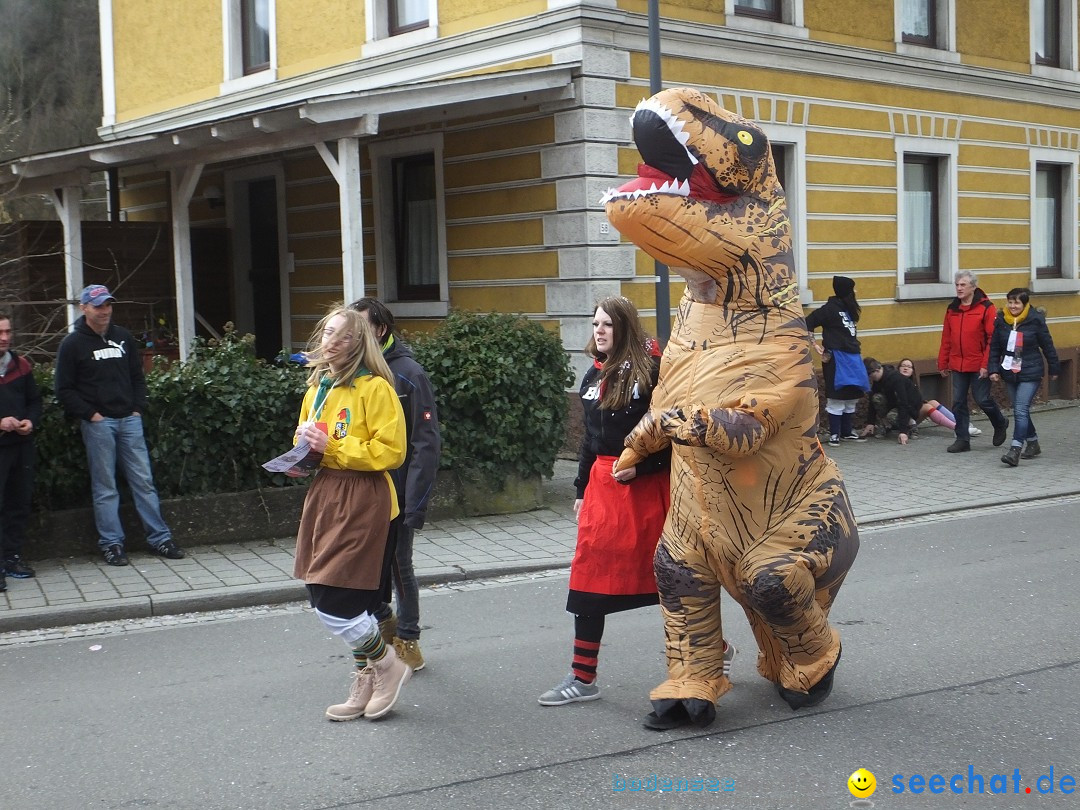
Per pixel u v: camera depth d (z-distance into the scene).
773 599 5.07
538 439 10.17
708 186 4.93
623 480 5.42
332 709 5.50
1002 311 13.00
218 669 6.35
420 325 14.84
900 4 15.92
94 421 8.25
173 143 13.57
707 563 5.20
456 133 14.05
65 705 5.79
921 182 16.91
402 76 14.76
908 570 8.39
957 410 13.63
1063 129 18.62
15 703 5.84
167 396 8.79
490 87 12.28
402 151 14.77
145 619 7.44
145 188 19.61
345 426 5.21
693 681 5.28
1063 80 18.41
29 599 7.55
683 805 4.48
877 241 15.91
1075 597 7.54
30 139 23.19
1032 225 18.25
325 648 6.73
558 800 4.55
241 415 8.98
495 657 6.46
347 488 5.25
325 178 16.20
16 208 20.81
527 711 5.57
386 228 15.26
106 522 8.40
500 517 10.06
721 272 4.98
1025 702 5.58
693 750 5.04
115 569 8.30
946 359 13.67
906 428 14.49
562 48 12.78
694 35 13.57
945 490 11.43
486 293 13.94
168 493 8.92
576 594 5.59
